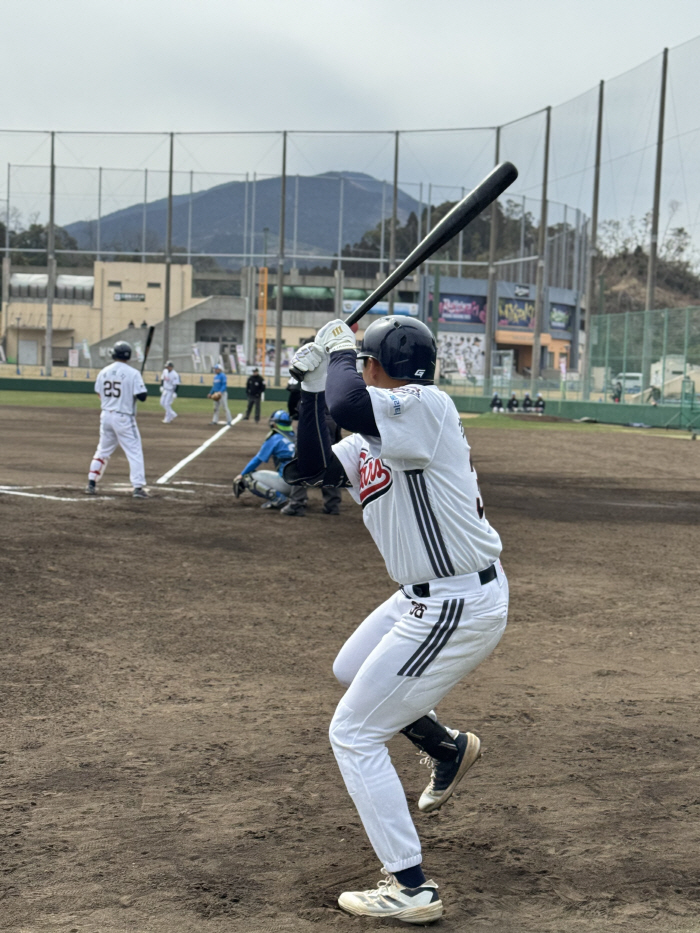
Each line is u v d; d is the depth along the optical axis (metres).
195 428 25.81
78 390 49.03
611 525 11.27
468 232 57.00
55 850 3.13
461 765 3.23
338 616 6.46
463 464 2.82
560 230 72.56
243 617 6.36
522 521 11.31
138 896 2.85
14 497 11.45
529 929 2.72
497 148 45.94
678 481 16.61
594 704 4.79
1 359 64.31
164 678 5.04
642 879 3.03
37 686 4.84
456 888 2.95
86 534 9.19
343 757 2.86
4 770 3.79
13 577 7.24
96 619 6.18
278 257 52.78
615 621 6.54
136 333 67.19
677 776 3.88
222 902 2.83
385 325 2.90
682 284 42.81
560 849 3.23
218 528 9.89
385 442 2.66
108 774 3.78
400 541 2.83
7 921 2.69
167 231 53.59
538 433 28.86
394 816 2.81
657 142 37.88
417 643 2.82
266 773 3.83
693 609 6.97
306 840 3.25
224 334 68.38
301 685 4.99
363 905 2.76
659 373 36.38
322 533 9.85
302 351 3.04
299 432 3.10
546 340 73.50
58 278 66.31
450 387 48.72
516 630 6.24
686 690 5.04
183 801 3.54
